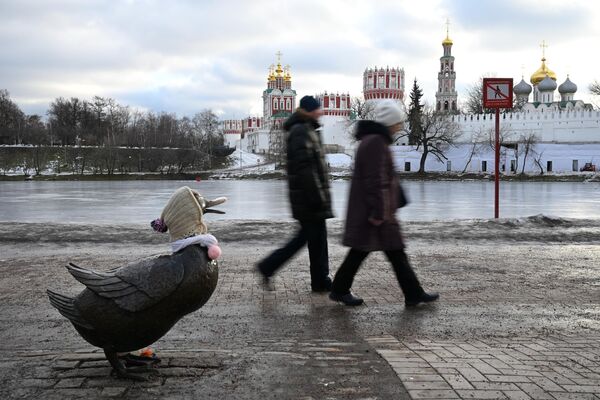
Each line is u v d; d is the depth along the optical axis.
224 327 6.17
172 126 135.62
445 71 118.44
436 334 5.90
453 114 108.25
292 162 7.43
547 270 9.77
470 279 8.98
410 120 96.38
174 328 6.12
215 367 4.54
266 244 13.06
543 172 88.88
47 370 4.45
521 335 5.86
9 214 28.88
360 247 6.77
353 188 6.86
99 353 4.91
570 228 14.91
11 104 140.25
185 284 4.01
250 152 143.88
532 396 3.93
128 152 113.94
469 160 94.75
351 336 5.80
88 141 131.88
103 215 28.06
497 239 13.63
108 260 10.77
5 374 4.37
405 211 29.69
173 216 4.21
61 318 6.62
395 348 5.16
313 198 7.47
